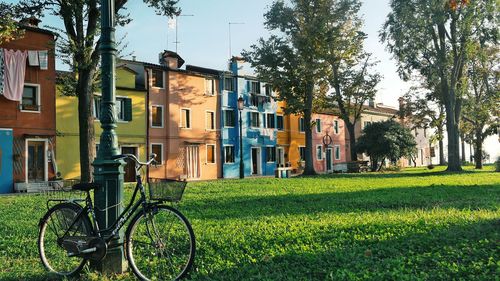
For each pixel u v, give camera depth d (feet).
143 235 16.97
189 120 132.57
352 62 145.28
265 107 159.02
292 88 133.08
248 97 152.46
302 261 18.06
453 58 125.80
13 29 74.23
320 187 68.54
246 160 150.30
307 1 125.29
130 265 16.47
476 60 142.92
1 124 91.15
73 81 79.66
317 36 124.16
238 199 49.29
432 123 150.82
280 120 168.25
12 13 74.90
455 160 126.00
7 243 24.82
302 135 177.78
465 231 22.44
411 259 17.20
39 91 96.73
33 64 95.04
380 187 64.90
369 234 23.57
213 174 138.21
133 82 118.73
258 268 17.38
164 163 124.98
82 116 74.08
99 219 17.15
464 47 120.98
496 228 22.94
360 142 163.63
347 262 17.51
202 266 17.67
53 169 97.86
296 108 130.31
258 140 155.43
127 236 16.56
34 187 91.45
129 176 116.37
